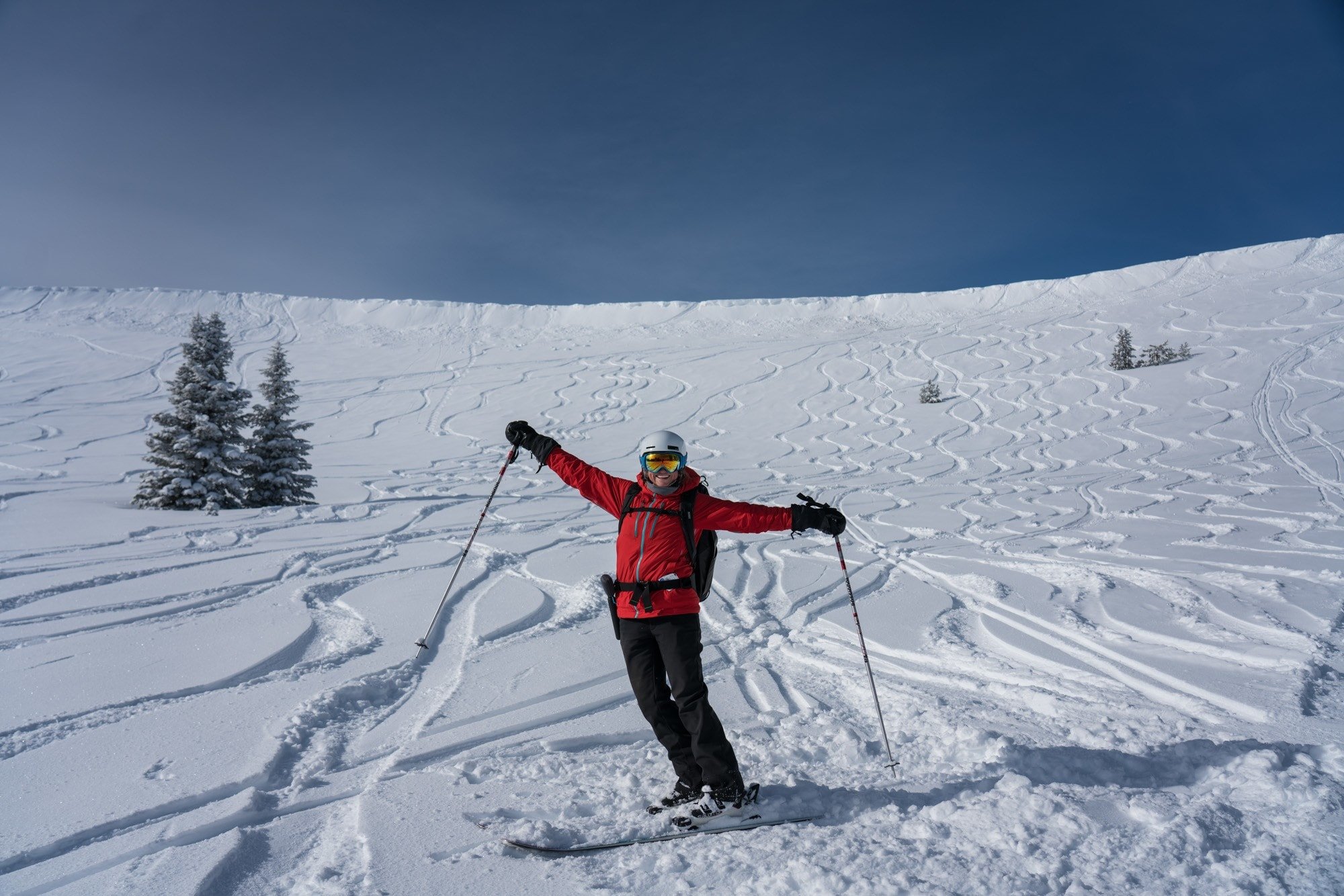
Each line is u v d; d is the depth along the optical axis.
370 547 9.53
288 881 2.35
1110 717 3.89
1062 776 3.00
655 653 2.98
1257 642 5.23
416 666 4.92
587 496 3.14
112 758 3.30
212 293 89.31
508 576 7.95
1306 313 47.12
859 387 43.72
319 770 3.28
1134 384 37.19
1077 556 9.32
